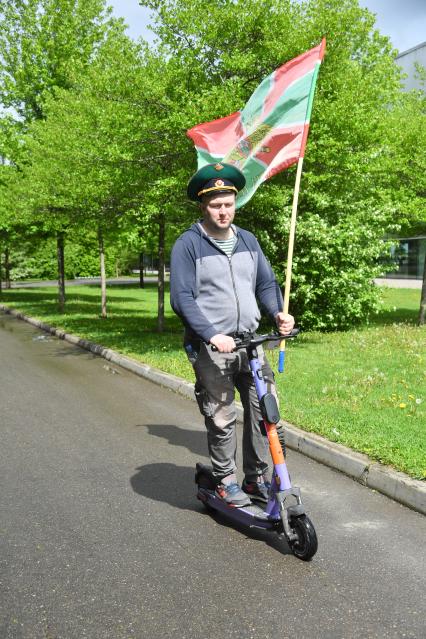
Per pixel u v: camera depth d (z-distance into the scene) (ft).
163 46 32.63
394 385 22.89
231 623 8.73
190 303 11.16
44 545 11.16
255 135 14.94
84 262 166.30
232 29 31.35
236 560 10.64
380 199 43.34
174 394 24.64
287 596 9.46
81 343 39.22
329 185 38.91
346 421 17.72
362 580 9.98
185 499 13.47
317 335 39.17
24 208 54.03
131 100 32.68
